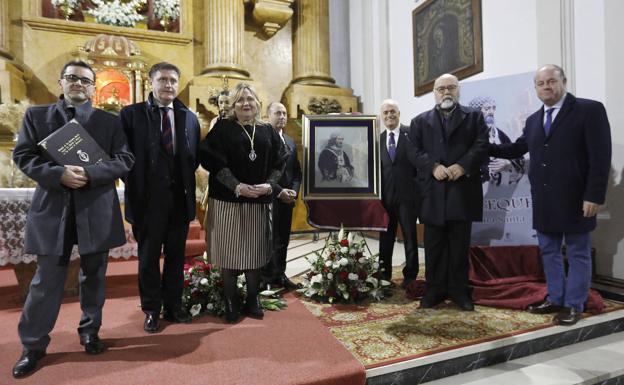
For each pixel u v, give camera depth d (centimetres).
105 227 206
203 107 641
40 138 200
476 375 220
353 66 750
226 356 209
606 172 255
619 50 321
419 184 301
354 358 207
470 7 477
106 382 181
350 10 755
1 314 279
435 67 540
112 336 237
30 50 594
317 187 344
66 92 209
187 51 678
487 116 357
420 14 568
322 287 313
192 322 262
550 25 377
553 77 269
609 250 332
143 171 238
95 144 206
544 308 280
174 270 257
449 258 304
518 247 347
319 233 672
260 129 270
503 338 237
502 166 347
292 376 188
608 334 273
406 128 353
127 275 371
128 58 591
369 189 341
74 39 614
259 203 265
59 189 194
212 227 263
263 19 690
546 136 275
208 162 260
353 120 350
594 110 260
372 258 329
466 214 281
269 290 324
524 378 215
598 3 338
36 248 193
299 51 724
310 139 349
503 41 436
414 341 233
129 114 244
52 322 200
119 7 639
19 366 187
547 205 272
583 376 216
